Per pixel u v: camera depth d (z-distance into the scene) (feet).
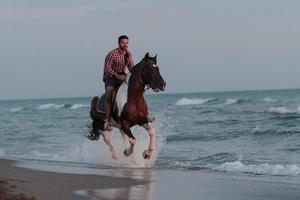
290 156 49.90
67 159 52.49
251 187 31.58
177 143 66.23
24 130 103.09
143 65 41.63
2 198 22.25
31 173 36.19
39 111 236.22
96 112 47.39
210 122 96.27
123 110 42.29
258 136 69.62
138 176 37.19
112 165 46.55
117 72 44.01
